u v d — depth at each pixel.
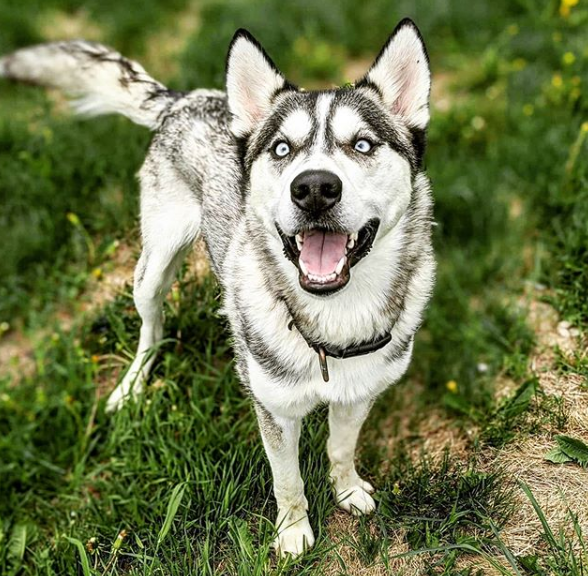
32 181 1.46
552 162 1.40
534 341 1.16
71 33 1.96
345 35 1.85
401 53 0.87
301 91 0.90
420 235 0.87
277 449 0.90
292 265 0.84
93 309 1.30
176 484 1.02
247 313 0.88
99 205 1.41
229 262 0.94
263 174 0.85
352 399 0.88
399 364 0.89
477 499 0.92
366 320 0.85
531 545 0.87
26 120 1.60
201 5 2.04
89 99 1.24
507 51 1.70
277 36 1.81
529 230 1.38
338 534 0.94
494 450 1.00
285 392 0.86
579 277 1.16
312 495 0.97
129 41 1.91
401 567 0.88
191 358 1.18
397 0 1.87
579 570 0.83
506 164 1.47
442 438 1.09
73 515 1.08
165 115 1.13
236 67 0.90
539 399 1.04
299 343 0.85
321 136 0.82
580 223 1.21
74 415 1.20
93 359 1.22
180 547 0.94
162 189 1.09
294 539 0.92
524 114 1.54
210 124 1.06
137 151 1.44
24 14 1.93
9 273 1.39
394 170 0.83
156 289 1.11
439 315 1.31
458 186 1.44
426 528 0.90
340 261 0.79
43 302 1.37
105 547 0.98
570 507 0.90
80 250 1.36
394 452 1.08
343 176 0.78
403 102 0.89
